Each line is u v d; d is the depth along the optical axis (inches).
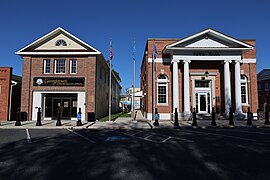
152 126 681.0
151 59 944.3
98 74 988.6
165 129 634.2
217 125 698.2
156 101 926.4
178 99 897.5
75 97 904.9
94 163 257.3
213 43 907.4
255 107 935.0
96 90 933.8
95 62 903.7
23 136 486.9
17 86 971.9
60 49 908.6
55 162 262.1
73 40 916.6
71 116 896.9
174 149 336.2
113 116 1184.8
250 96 940.0
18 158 281.6
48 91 893.8
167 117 916.6
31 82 896.3
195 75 940.0
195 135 498.3
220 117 899.4
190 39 895.1
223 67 938.7
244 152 312.7
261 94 1851.6
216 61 943.0
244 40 954.7
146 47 1036.5
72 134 525.0
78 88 893.2
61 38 919.0
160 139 440.1
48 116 901.2
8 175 213.6
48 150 331.9
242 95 949.8
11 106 919.7
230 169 230.4
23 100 880.9
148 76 937.5
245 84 953.5
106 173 219.9
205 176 208.7
